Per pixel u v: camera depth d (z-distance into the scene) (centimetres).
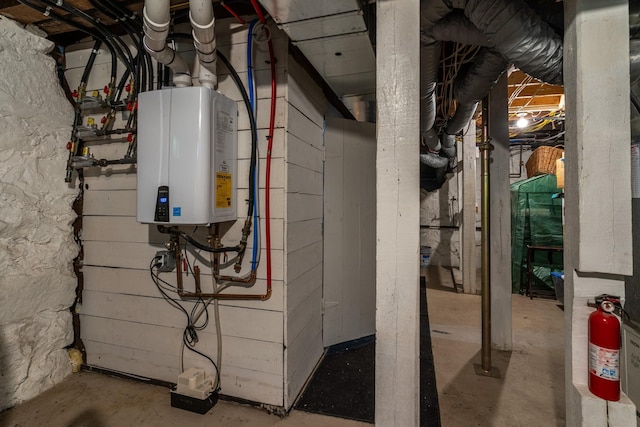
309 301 203
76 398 175
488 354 212
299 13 124
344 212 243
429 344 253
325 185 231
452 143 414
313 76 208
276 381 167
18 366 169
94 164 180
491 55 175
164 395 178
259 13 151
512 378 205
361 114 288
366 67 177
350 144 246
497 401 181
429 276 486
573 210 88
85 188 199
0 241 163
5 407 163
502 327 244
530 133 507
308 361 200
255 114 170
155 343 187
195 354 180
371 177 260
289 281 170
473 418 167
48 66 185
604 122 83
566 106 92
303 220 192
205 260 177
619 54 82
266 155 169
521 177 552
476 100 223
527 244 391
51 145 186
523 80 296
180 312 182
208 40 137
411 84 95
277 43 168
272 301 167
